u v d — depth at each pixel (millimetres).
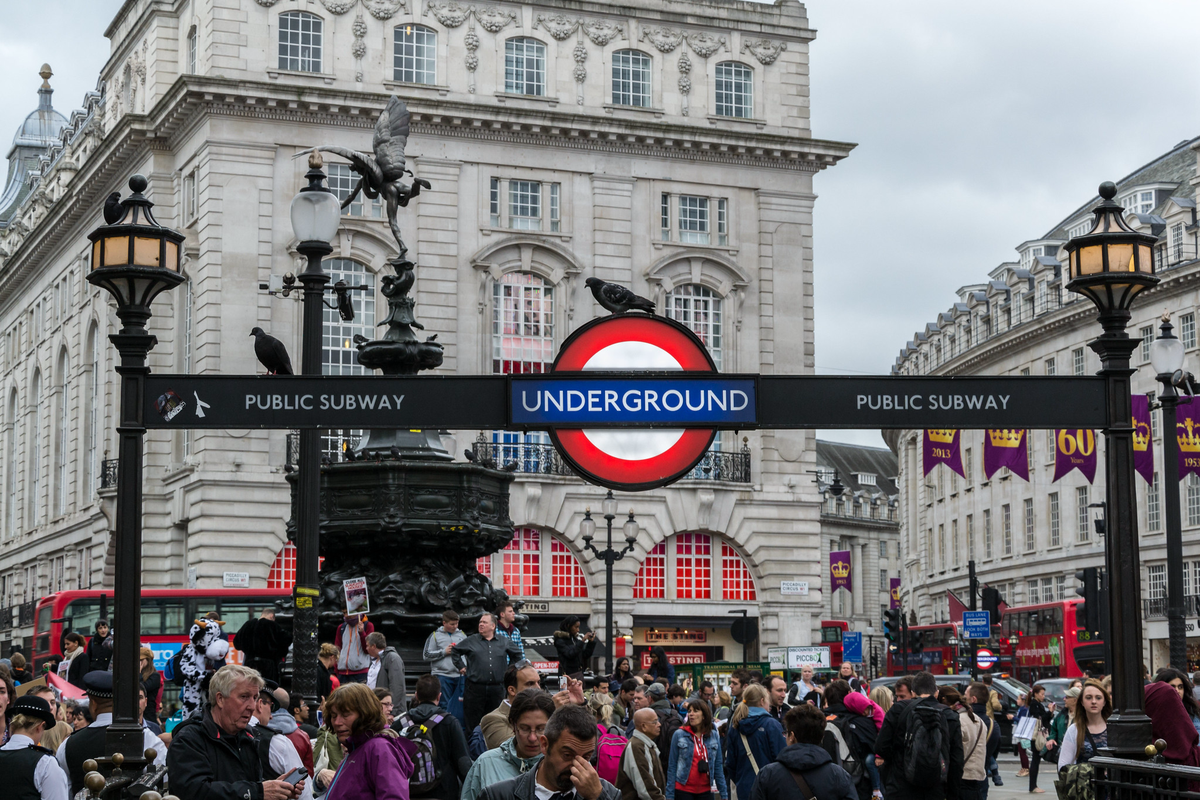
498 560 52094
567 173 53844
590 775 6691
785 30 57000
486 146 52750
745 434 55750
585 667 18906
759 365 55500
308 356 11977
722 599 54906
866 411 9164
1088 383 9414
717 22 56156
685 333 8984
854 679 24828
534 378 8922
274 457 49031
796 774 10805
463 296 52000
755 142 55438
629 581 53062
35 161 90438
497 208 52969
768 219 56062
